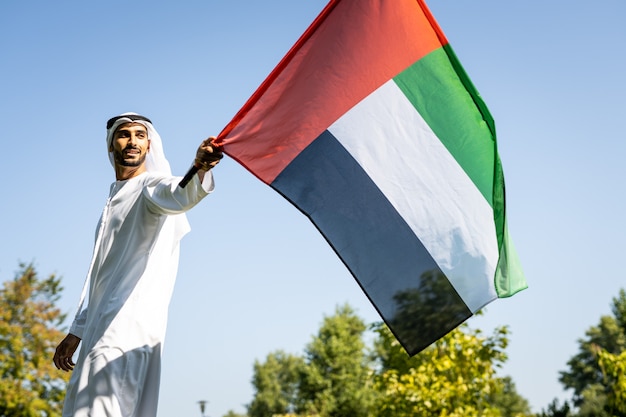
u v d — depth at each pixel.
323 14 5.18
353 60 5.18
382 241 5.02
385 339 18.45
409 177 5.14
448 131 5.25
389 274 5.01
